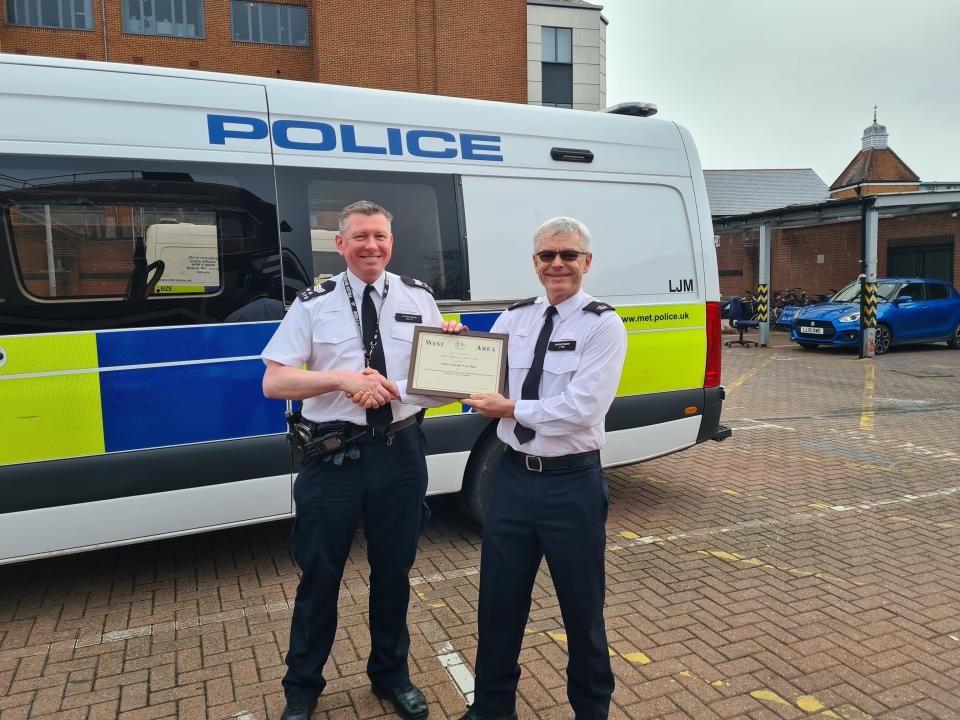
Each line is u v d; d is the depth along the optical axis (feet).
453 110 13.08
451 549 13.30
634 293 14.73
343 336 7.72
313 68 65.21
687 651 9.63
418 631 10.27
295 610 7.99
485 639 7.60
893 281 47.47
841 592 11.44
